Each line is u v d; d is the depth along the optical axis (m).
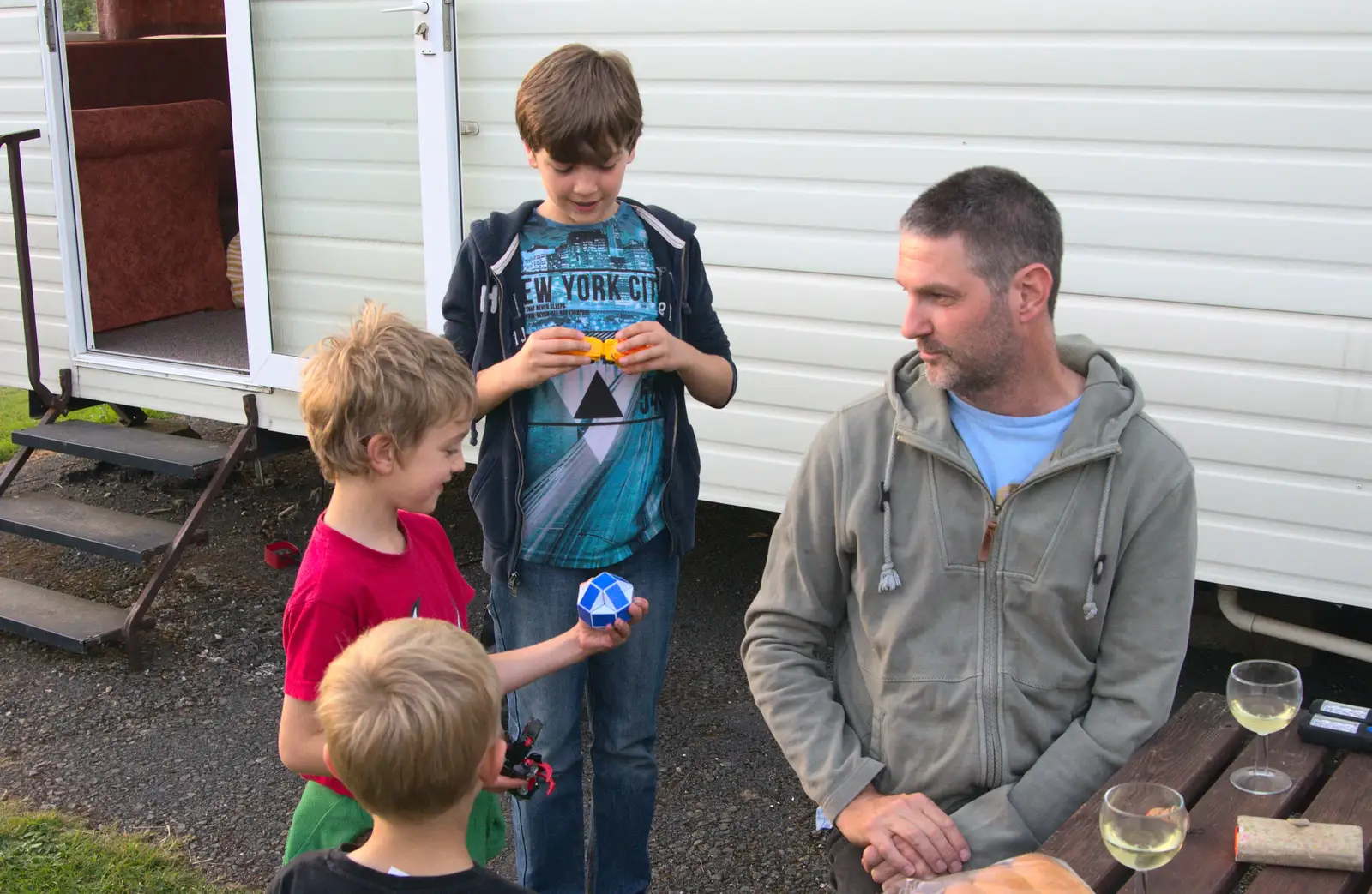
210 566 5.05
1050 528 1.93
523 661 2.11
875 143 3.81
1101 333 3.65
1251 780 1.91
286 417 5.00
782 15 3.84
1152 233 3.52
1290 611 3.98
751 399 4.19
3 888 3.01
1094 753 1.95
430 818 1.59
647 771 2.69
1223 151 3.38
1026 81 3.57
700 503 5.63
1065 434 1.92
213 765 3.62
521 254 2.51
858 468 2.06
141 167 6.21
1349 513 3.45
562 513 2.52
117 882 3.05
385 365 1.93
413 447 1.96
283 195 4.89
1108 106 3.49
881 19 3.71
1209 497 3.62
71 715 3.91
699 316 2.67
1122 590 1.98
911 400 2.02
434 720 1.52
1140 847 1.57
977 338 1.88
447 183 4.38
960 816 1.95
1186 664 4.07
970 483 1.96
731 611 4.59
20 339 5.71
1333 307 3.35
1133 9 3.40
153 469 4.71
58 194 5.34
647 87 4.09
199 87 7.62
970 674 1.98
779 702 2.13
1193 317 3.52
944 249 1.85
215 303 6.71
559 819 2.62
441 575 2.20
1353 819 1.81
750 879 3.11
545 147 2.35
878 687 2.07
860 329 3.96
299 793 3.48
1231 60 3.32
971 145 3.69
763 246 4.05
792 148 3.93
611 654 2.62
